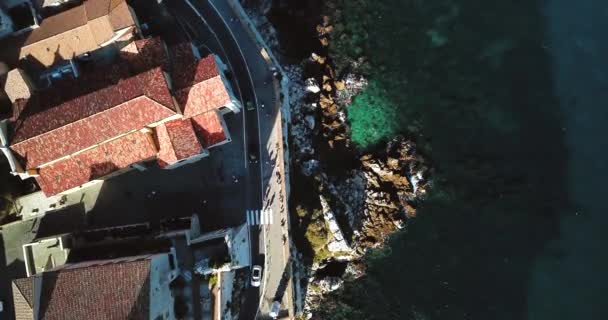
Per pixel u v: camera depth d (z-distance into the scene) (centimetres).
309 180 8775
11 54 8006
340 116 9206
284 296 8194
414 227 9094
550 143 9206
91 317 6556
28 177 7788
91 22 7800
